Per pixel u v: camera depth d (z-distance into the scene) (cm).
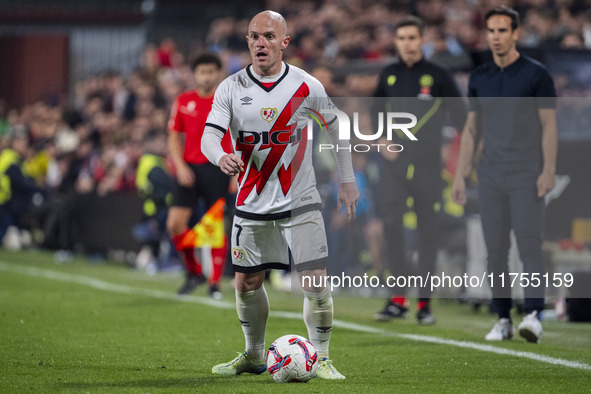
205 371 1714
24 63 8225
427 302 2494
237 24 6719
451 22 5325
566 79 3011
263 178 1597
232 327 2377
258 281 1636
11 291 3186
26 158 5728
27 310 2658
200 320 2508
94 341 2102
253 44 1593
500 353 1966
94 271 4109
